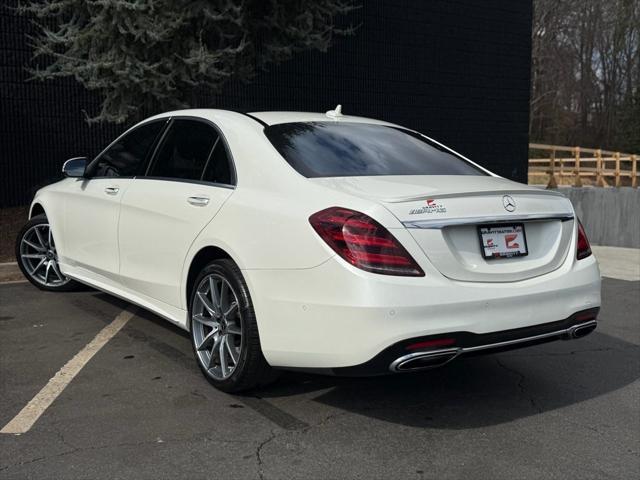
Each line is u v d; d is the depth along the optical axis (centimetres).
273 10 825
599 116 5522
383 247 303
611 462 309
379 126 448
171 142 450
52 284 603
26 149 1027
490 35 1633
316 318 312
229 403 364
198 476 284
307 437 325
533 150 4409
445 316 306
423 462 304
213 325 379
